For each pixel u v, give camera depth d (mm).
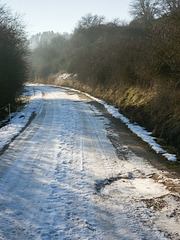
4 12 15828
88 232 4086
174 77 12203
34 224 4254
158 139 9570
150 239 3941
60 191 5438
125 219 4465
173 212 4691
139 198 5211
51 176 6207
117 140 9711
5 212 4586
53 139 9539
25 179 6023
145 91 15422
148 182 6000
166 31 12289
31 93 28500
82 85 31172
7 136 9945
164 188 5656
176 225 4305
